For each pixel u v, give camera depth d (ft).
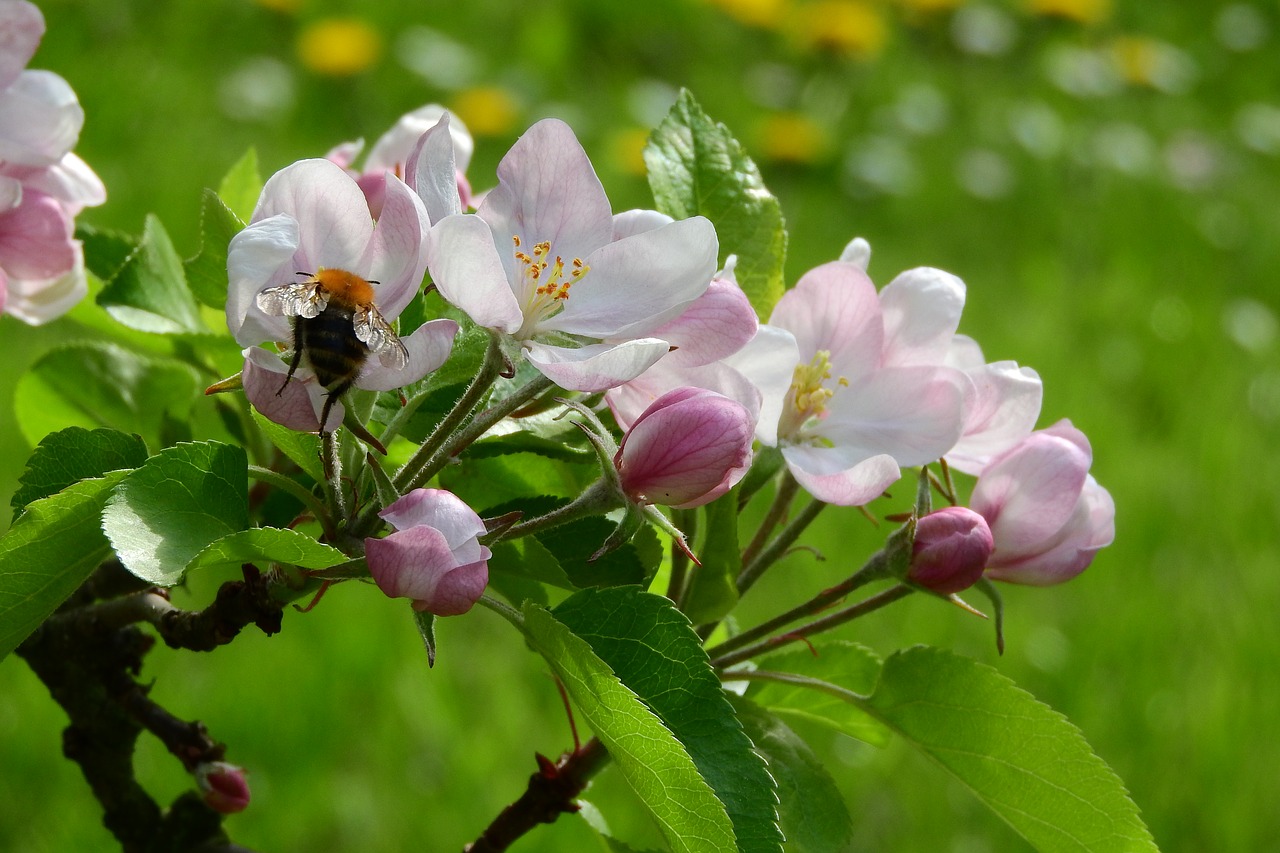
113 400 2.24
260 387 1.93
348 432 1.99
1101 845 2.09
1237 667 3.93
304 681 3.46
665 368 2.01
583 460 2.04
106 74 5.83
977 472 2.10
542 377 1.98
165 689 3.41
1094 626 4.02
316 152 6.02
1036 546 2.09
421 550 1.93
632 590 2.00
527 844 3.17
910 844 3.40
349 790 3.37
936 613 3.91
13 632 1.99
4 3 2.06
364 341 1.93
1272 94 9.23
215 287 2.02
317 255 1.96
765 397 2.04
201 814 2.24
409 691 3.50
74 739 2.20
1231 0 10.46
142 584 2.20
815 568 3.96
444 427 1.97
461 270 1.94
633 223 2.03
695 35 7.83
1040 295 6.02
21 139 2.07
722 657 2.11
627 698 1.94
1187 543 4.49
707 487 1.98
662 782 1.95
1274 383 5.60
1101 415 5.02
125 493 1.94
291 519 2.15
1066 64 8.48
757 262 2.13
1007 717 2.09
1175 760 3.67
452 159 1.97
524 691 3.60
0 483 3.80
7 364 4.04
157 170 5.37
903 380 2.09
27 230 2.11
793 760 2.09
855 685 2.18
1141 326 5.90
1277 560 4.40
